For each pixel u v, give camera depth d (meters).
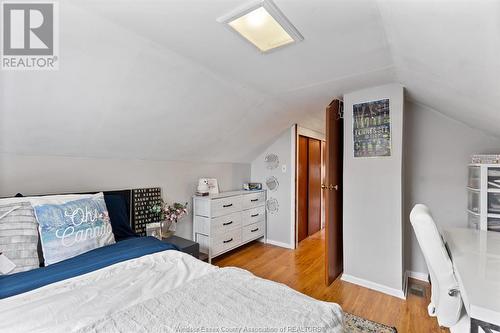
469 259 1.44
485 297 1.00
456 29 0.92
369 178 2.49
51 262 1.48
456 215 2.58
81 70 1.52
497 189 2.08
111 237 1.84
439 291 1.44
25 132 1.70
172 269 1.48
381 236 2.43
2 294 1.13
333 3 1.20
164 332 0.84
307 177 4.43
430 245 1.42
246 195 3.66
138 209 2.57
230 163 3.88
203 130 2.74
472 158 2.28
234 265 3.14
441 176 2.64
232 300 1.05
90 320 0.97
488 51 0.92
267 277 2.78
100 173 2.33
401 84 2.30
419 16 1.00
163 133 2.46
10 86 1.42
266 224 4.10
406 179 2.79
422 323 1.93
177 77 1.94
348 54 1.74
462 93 1.60
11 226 1.43
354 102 2.58
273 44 1.62
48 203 1.61
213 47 1.66
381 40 1.54
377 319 1.98
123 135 2.20
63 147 1.99
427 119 2.70
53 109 1.65
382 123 2.41
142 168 2.69
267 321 0.91
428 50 1.29
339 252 2.90
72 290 1.20
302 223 4.25
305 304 1.04
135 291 1.20
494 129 2.10
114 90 1.76
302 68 1.99
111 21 1.35
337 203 2.85
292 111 3.26
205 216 3.12
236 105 2.62
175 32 1.47
